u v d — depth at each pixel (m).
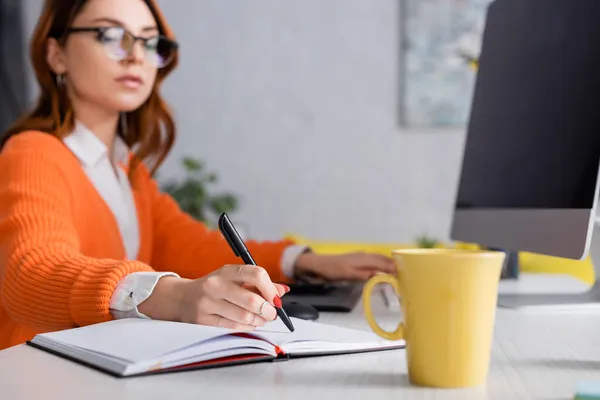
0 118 3.96
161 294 0.72
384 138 3.98
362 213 4.01
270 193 4.09
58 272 0.81
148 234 1.51
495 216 1.22
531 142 1.10
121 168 1.52
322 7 4.03
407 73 3.93
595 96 0.91
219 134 4.13
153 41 1.32
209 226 3.70
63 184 1.08
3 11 3.99
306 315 0.84
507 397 0.48
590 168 0.90
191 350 0.56
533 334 0.76
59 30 1.28
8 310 0.86
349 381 0.53
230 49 4.11
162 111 1.55
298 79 4.06
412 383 0.52
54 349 0.63
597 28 0.93
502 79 1.28
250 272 0.68
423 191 3.95
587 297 1.06
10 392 0.49
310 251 1.37
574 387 0.51
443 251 0.54
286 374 0.55
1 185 1.01
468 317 0.50
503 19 1.32
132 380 0.53
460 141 3.90
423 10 3.89
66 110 1.29
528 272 1.64
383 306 1.03
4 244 0.91
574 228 0.92
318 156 4.05
